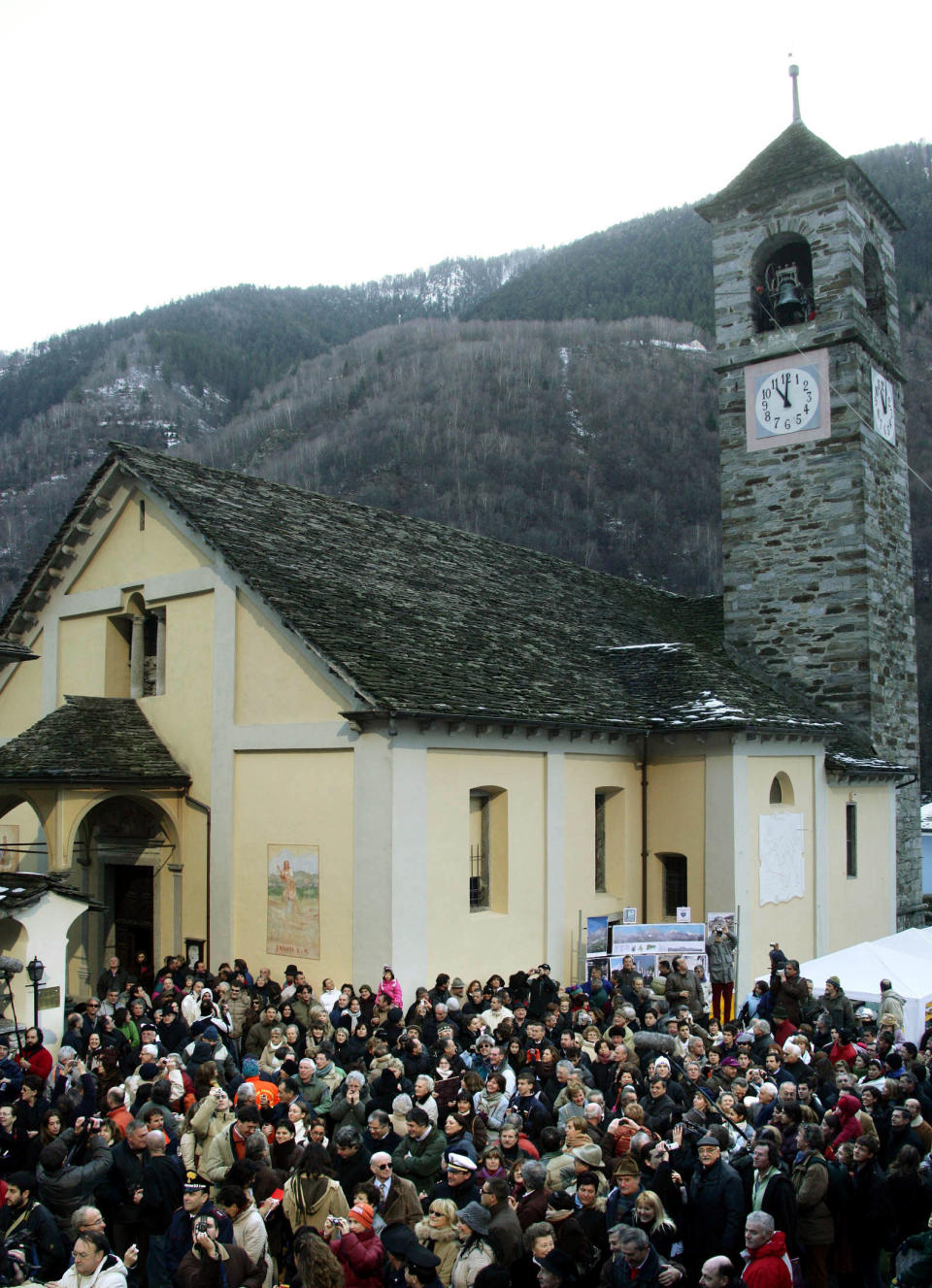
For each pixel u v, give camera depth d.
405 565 23.56
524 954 19.28
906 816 30.25
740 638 30.02
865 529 28.38
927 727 66.25
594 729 20.33
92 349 164.12
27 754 18.52
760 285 30.83
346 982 16.83
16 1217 8.22
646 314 150.12
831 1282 9.59
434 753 17.62
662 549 97.25
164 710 20.62
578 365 128.50
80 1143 9.05
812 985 15.94
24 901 13.97
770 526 29.75
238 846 18.97
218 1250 7.23
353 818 17.23
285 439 130.50
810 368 29.34
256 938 18.47
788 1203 8.29
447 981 15.73
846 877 26.14
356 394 134.12
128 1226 8.49
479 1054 12.15
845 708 28.27
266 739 18.52
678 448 111.31
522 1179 8.36
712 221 31.27
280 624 18.52
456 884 17.88
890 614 29.55
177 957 17.31
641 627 29.16
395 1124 10.05
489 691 18.81
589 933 19.27
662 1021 14.35
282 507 22.89
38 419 141.25
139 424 140.75
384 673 17.38
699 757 22.02
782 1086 9.99
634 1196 8.21
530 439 113.56
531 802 19.72
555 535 96.62
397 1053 12.40
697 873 21.83
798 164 29.66
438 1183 8.84
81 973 20.89
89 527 22.62
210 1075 10.09
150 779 19.05
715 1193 8.20
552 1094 11.27
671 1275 7.13
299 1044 13.93
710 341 136.00
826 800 25.27
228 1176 8.16
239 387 159.88
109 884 21.23
